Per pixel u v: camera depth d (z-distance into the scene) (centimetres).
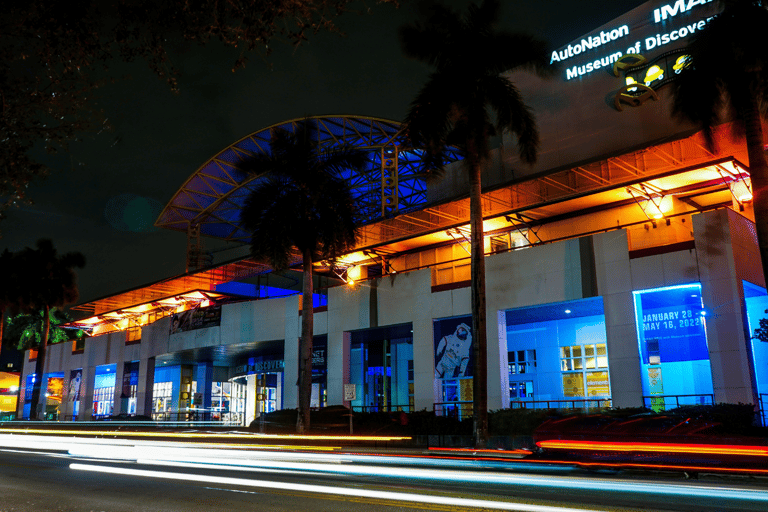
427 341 3334
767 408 2645
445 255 3716
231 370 6103
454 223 3388
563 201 2986
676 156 2656
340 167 3231
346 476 1511
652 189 2850
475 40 2430
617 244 2691
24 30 796
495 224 3412
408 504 1041
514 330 3541
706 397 2598
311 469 1709
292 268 4328
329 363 3809
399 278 3550
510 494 1148
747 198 2805
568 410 2464
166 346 5238
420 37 2445
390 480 1410
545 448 1622
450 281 3631
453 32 2450
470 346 3147
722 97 2177
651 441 1432
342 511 984
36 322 7969
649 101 3050
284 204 3033
